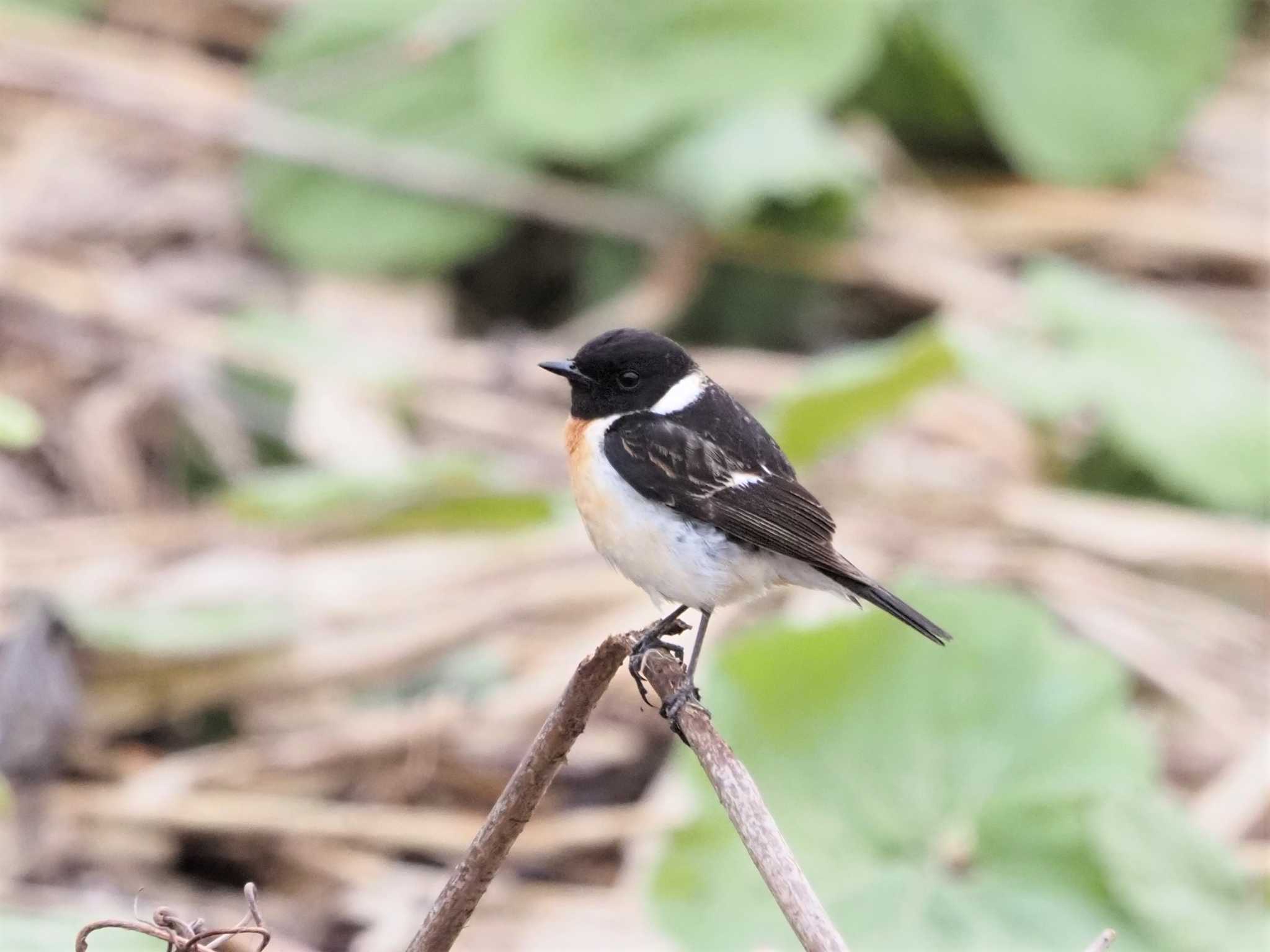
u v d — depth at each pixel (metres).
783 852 5.23
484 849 5.55
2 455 12.32
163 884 9.80
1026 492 12.45
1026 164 14.89
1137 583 11.78
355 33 15.02
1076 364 12.31
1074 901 8.63
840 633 9.41
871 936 8.50
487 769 10.30
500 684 10.77
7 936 7.45
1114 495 13.12
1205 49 15.16
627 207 14.28
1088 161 15.01
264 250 14.65
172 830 9.93
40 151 14.80
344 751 10.28
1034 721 9.21
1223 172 15.49
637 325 13.93
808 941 5.07
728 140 13.79
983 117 14.94
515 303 14.99
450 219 14.43
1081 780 8.98
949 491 12.33
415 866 9.89
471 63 14.89
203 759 10.17
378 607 10.96
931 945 8.47
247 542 11.58
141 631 10.25
